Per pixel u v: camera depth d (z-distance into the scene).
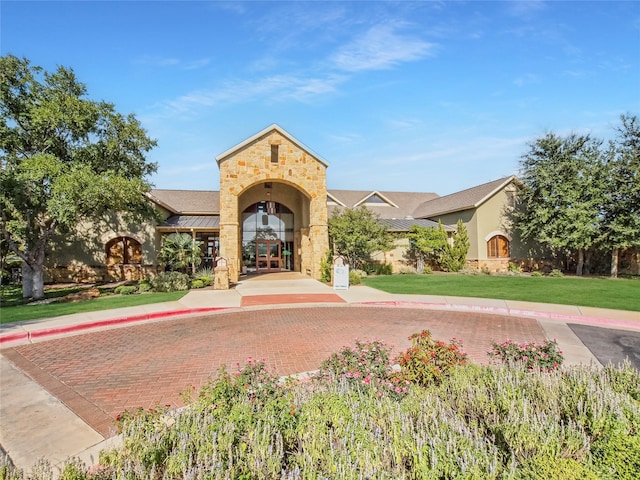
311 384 4.68
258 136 19.64
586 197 22.97
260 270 27.33
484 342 7.84
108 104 15.98
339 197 34.72
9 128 14.52
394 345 7.54
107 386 5.50
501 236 26.41
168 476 2.50
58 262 21.17
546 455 2.57
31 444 3.86
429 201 35.03
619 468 2.41
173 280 17.19
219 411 3.14
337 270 16.61
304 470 2.49
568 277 22.00
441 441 2.62
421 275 23.14
